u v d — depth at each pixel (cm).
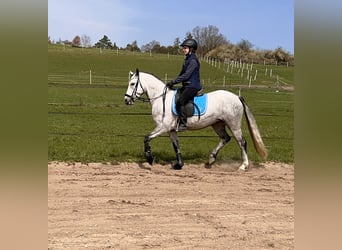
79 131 1299
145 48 7569
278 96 2792
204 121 803
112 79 3562
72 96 2462
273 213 551
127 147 1006
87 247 408
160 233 461
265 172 824
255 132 832
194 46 786
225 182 727
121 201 584
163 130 801
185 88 789
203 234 462
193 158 927
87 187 652
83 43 7744
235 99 823
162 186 681
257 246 427
